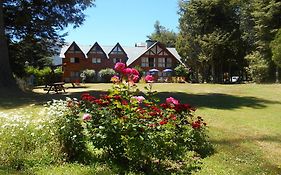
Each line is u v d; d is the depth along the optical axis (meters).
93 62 65.12
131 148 5.78
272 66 41.31
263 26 41.34
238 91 22.98
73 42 64.12
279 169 6.40
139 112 5.97
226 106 15.52
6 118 6.59
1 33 20.45
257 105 16.23
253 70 43.34
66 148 6.13
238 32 53.22
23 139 6.16
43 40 27.38
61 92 21.84
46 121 6.33
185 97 18.42
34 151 6.12
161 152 5.99
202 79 58.06
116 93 6.24
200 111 13.71
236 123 11.37
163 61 67.50
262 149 7.86
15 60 28.09
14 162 5.82
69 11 25.50
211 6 53.12
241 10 53.44
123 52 66.56
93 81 57.84
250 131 10.05
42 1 24.42
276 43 35.50
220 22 54.41
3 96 17.47
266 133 9.80
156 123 6.05
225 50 52.66
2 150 5.92
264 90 23.55
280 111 14.56
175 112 7.01
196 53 55.72
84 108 6.22
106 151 6.27
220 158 6.91
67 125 6.09
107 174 5.60
